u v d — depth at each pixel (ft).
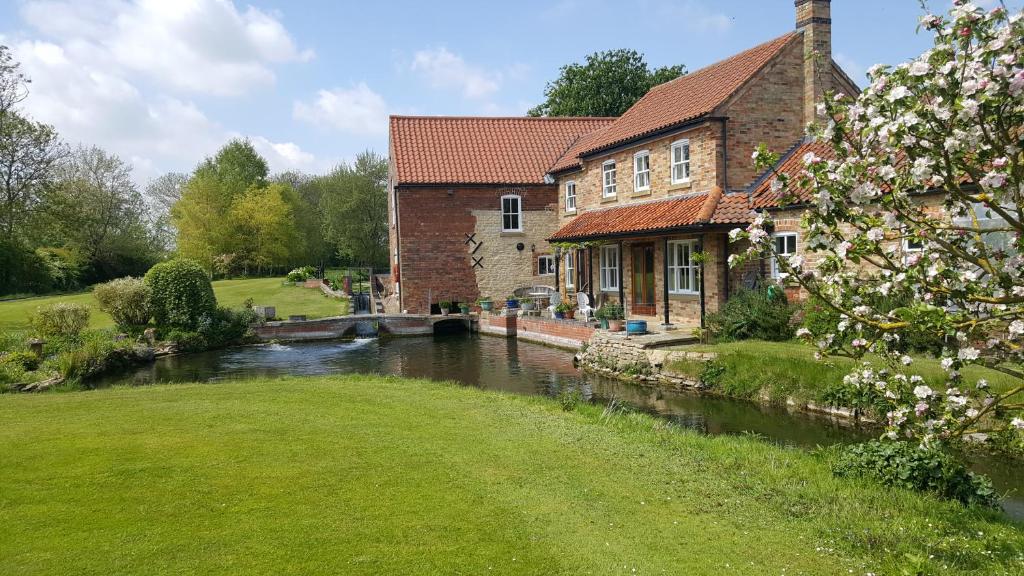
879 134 15.92
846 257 16.93
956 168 16.81
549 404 36.24
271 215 198.49
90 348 60.64
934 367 36.19
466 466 23.91
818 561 16.87
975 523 19.58
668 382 48.75
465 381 53.06
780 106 62.80
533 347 72.90
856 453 24.70
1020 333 15.92
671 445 27.86
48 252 157.48
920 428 18.88
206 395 37.06
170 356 70.85
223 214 199.31
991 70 14.69
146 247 191.11
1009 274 16.75
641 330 57.77
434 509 19.74
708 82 70.79
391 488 21.39
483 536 17.98
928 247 17.16
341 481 21.91
